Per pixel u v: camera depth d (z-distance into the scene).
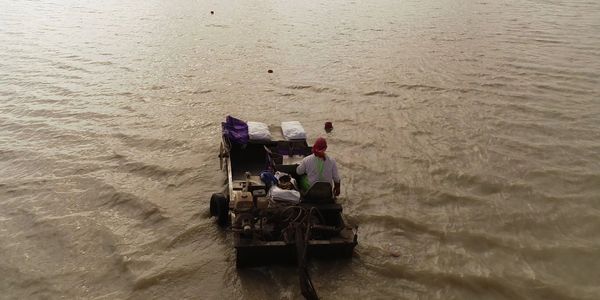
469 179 8.99
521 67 16.17
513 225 7.59
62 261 6.73
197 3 31.55
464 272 6.54
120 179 8.93
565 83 14.47
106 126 11.38
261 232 6.28
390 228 7.56
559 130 11.13
